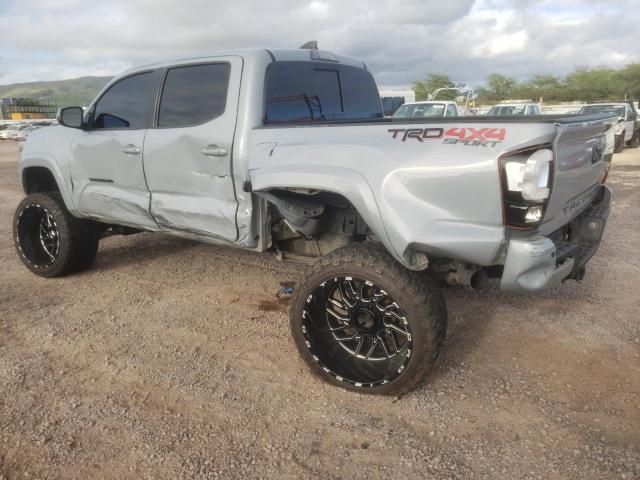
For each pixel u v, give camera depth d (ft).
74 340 12.54
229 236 12.21
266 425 9.40
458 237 8.79
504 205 8.44
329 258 9.89
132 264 17.98
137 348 12.16
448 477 8.11
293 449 8.79
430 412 9.69
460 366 11.18
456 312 13.66
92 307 14.44
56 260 16.08
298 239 12.48
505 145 8.32
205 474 8.25
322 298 10.31
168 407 9.93
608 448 8.61
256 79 11.66
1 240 21.61
